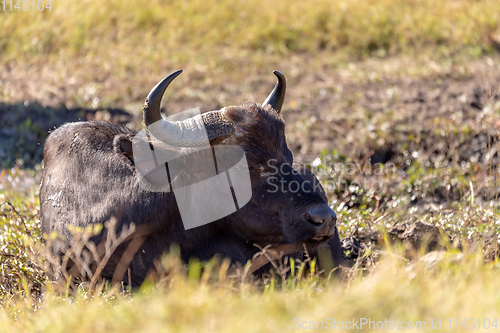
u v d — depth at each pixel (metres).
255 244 18.81
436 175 29.95
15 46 56.44
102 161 19.41
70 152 20.27
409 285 13.44
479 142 33.44
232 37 60.56
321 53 57.47
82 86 47.84
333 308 12.12
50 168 20.83
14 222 21.98
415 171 31.23
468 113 37.00
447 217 23.72
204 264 18.39
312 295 14.86
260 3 67.12
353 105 41.41
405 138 35.03
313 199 17.67
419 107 39.31
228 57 55.66
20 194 26.67
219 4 66.88
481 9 56.38
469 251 17.91
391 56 54.47
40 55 55.66
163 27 62.00
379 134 35.50
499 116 34.75
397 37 56.84
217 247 18.91
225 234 19.03
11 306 17.03
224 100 44.97
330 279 18.62
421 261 15.10
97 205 18.84
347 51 56.59
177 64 53.34
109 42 58.53
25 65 53.22
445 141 34.03
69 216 19.23
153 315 12.27
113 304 15.77
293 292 14.41
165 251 18.62
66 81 49.16
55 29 59.00
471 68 45.56
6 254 19.88
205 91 47.31
